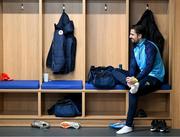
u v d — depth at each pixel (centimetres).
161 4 508
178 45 462
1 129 453
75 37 505
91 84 473
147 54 441
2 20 508
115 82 469
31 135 421
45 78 494
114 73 470
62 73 501
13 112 499
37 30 511
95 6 507
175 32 461
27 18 509
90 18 509
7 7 508
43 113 495
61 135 422
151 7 508
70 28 487
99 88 468
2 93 510
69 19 502
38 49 510
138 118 470
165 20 509
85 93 493
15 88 468
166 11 509
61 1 506
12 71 513
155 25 494
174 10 460
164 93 502
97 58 512
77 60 509
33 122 466
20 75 513
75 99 495
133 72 461
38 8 507
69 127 460
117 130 450
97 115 484
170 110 471
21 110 512
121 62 512
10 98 512
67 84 471
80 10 506
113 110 513
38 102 473
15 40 511
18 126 470
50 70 511
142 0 508
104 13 508
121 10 508
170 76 478
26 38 511
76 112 470
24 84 469
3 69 512
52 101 512
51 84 471
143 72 438
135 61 461
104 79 460
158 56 452
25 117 471
